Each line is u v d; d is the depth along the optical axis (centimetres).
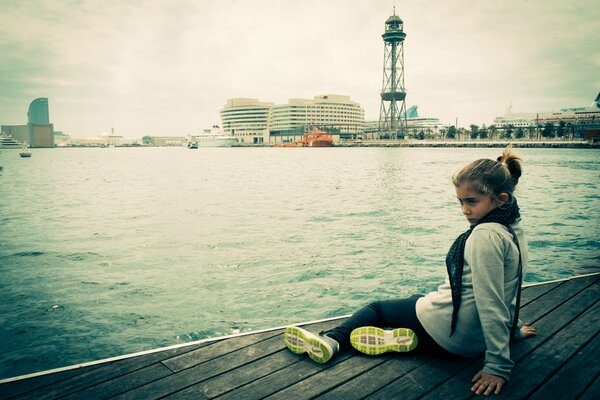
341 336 296
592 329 326
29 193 2642
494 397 237
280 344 312
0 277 812
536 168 4312
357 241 1080
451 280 256
